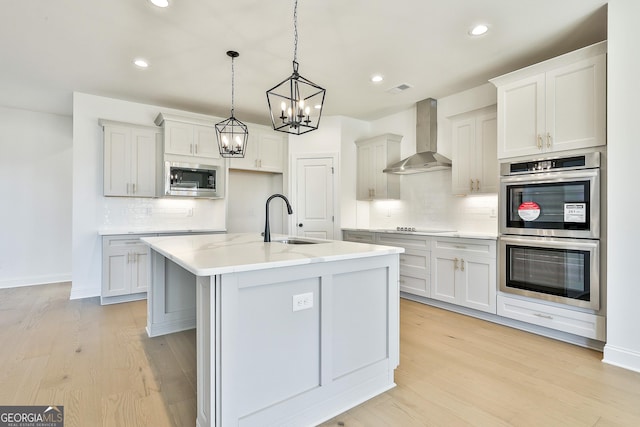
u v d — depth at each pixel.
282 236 2.90
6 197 4.52
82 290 3.97
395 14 2.41
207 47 2.87
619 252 2.25
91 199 3.99
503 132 3.02
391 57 3.08
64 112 4.70
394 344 2.02
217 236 2.98
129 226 4.23
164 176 4.08
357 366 1.84
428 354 2.43
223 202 4.72
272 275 1.49
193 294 2.97
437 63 3.21
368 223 5.29
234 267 1.35
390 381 1.98
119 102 4.14
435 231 4.07
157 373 2.12
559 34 2.69
